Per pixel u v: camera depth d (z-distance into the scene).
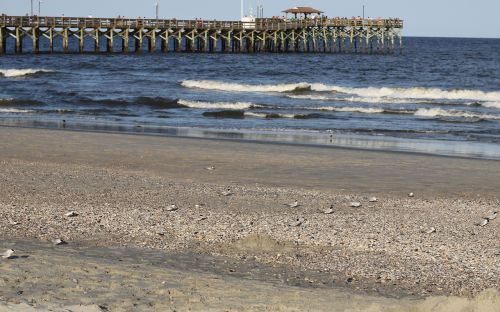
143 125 30.31
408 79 61.53
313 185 17.64
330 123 32.12
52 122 30.48
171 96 43.44
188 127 29.91
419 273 10.52
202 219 13.47
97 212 13.80
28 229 12.25
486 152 24.05
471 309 7.97
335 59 88.31
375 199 15.84
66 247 11.14
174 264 10.49
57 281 8.88
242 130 29.06
